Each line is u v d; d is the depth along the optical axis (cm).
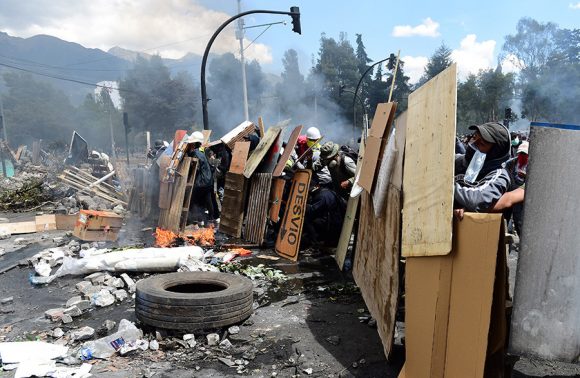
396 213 371
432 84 312
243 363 385
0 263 733
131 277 619
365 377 357
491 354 287
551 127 261
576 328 273
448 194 277
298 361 385
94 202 1245
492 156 321
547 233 268
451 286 285
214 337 422
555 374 350
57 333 450
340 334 438
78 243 817
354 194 561
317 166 767
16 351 399
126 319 484
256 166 816
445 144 282
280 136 809
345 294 555
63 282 616
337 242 750
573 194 262
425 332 304
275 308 512
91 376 364
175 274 514
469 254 274
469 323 276
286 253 725
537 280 273
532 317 276
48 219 1005
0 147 2280
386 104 484
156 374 369
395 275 365
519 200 312
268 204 796
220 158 1079
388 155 409
